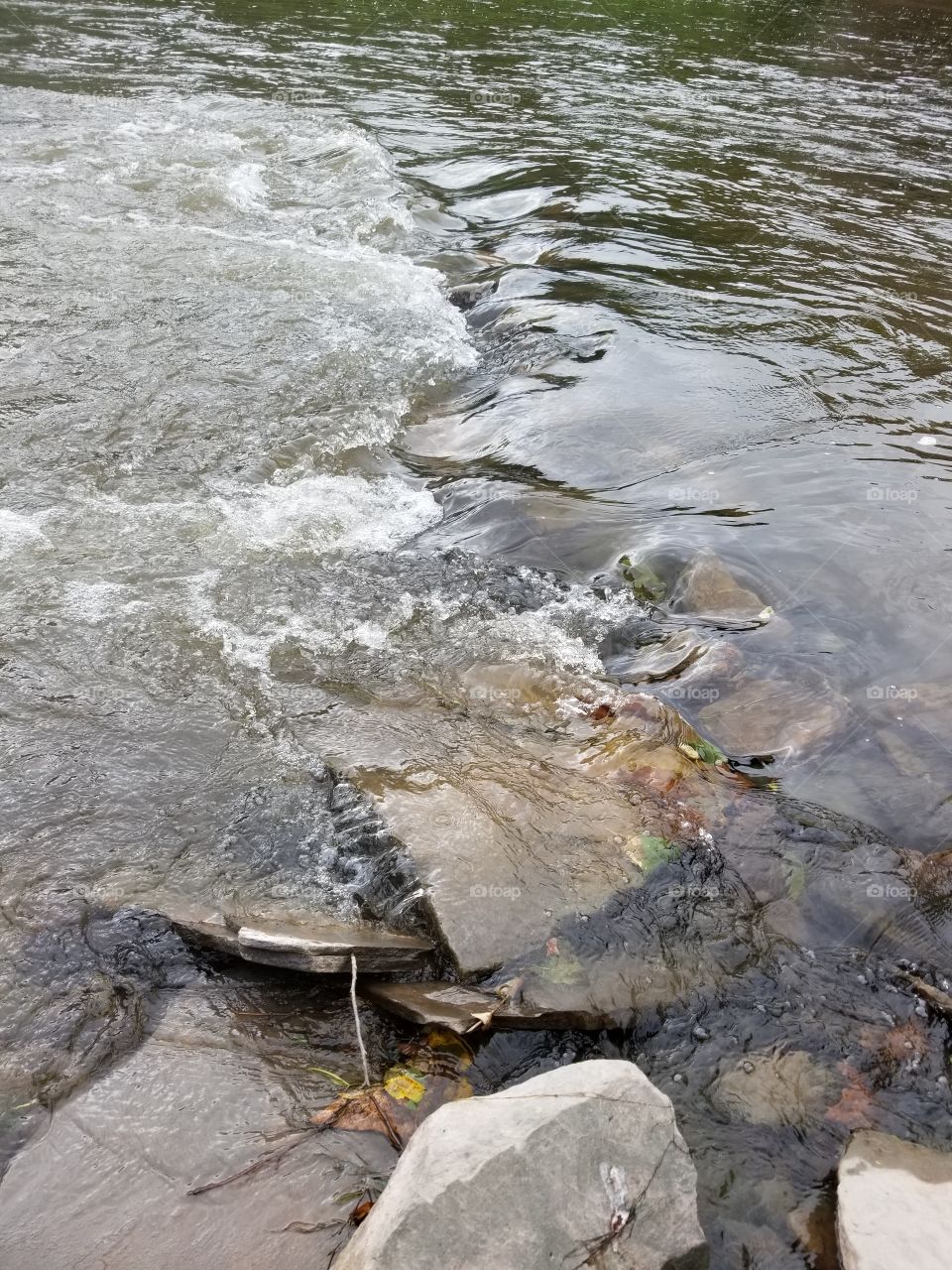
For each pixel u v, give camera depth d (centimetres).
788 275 344
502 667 178
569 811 146
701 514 220
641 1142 96
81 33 624
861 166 458
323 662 178
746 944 129
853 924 133
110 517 212
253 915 131
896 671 177
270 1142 106
